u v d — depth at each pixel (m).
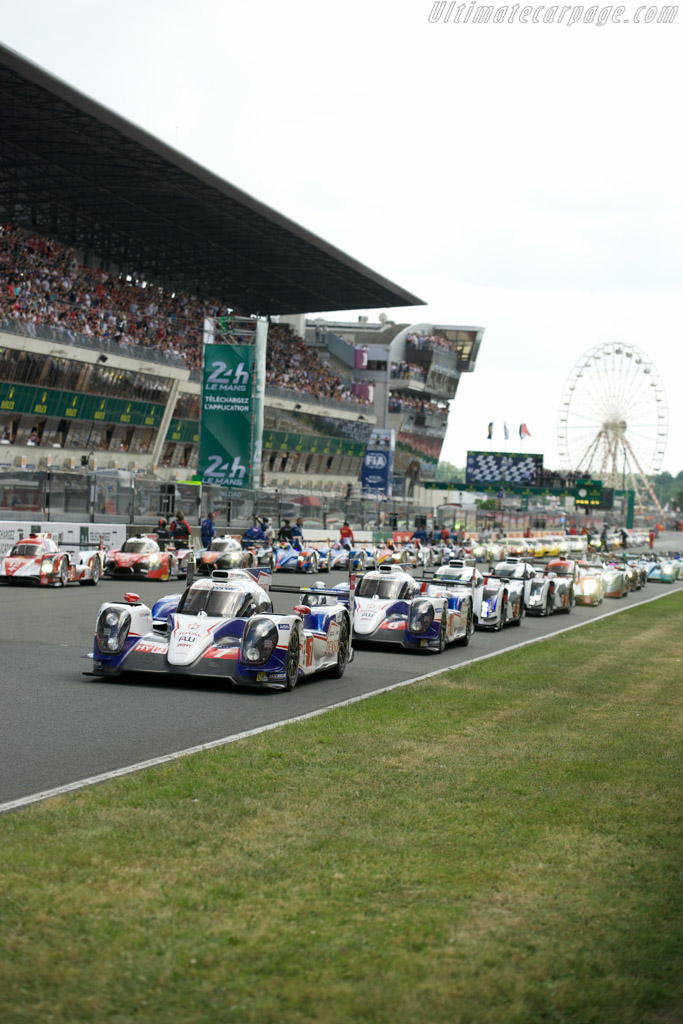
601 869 6.38
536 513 100.06
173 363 59.62
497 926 5.38
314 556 39.53
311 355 87.19
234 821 6.96
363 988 4.61
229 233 66.38
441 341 114.69
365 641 18.66
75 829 6.57
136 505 38.84
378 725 10.83
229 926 5.18
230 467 42.59
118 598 24.98
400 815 7.33
